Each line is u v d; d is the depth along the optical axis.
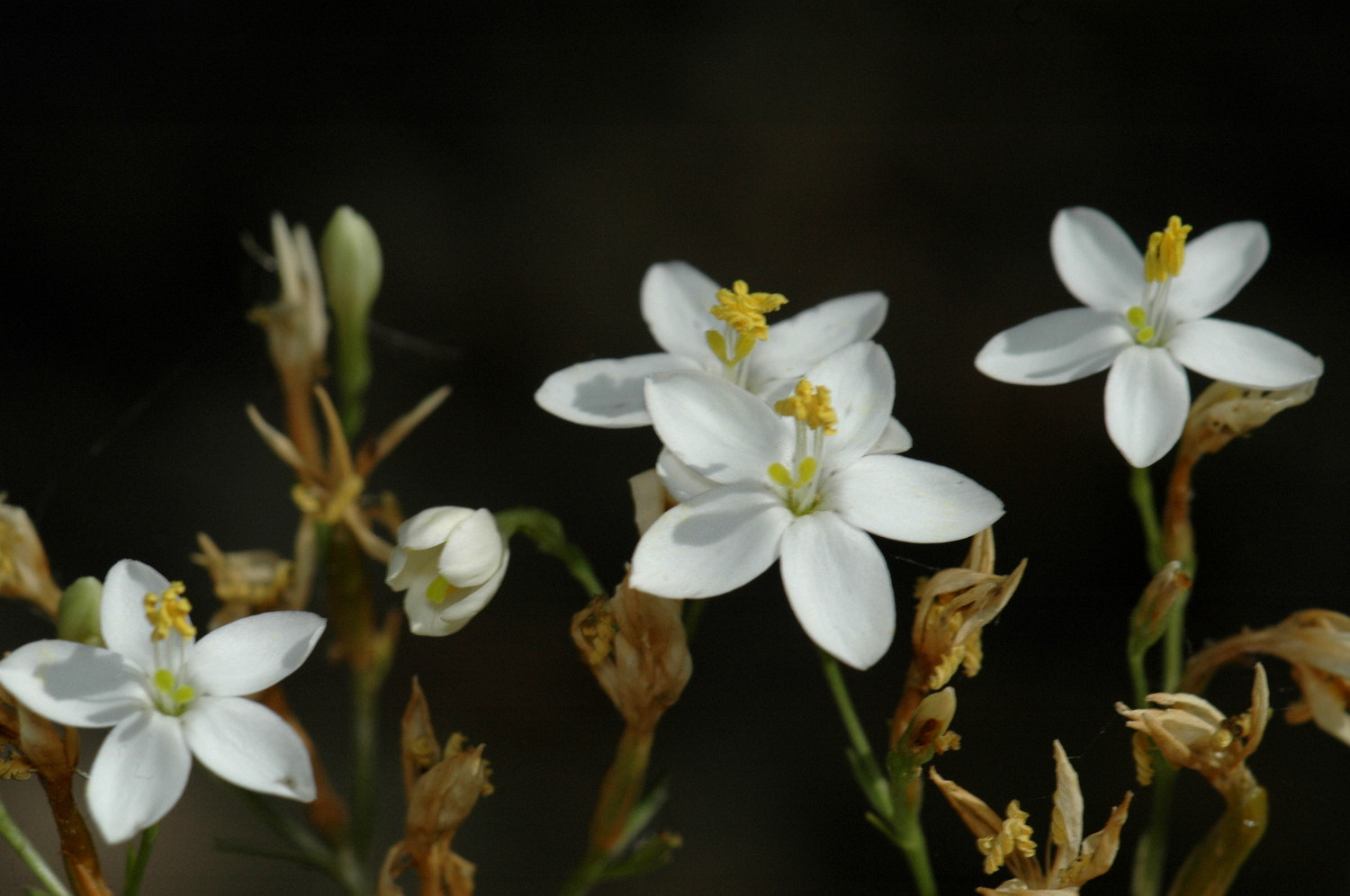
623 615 0.21
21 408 0.28
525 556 0.26
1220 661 0.21
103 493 0.27
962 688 0.25
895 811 0.21
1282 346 0.21
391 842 0.25
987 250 0.29
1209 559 0.26
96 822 0.20
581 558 0.21
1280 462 0.26
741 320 0.21
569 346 0.29
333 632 0.22
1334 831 0.25
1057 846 0.20
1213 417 0.21
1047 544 0.26
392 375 0.29
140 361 0.29
